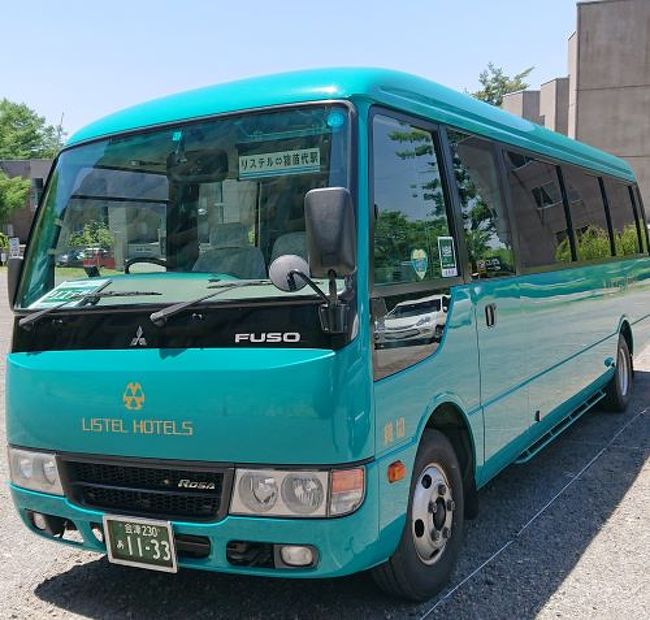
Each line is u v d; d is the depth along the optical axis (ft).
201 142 12.58
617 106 109.29
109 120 14.08
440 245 13.52
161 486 11.43
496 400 15.53
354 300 10.65
